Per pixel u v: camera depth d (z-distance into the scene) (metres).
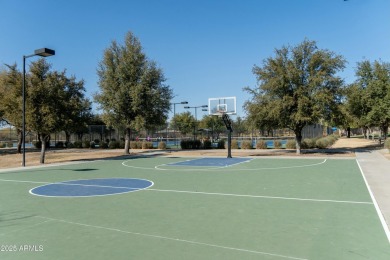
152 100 32.84
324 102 25.25
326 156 25.81
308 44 27.36
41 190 12.06
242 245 5.77
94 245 5.90
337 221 7.27
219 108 29.55
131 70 32.78
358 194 10.40
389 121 34.22
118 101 32.38
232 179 14.26
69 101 22.91
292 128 28.17
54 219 7.80
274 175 15.44
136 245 5.86
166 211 8.43
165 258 5.22
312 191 11.03
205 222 7.32
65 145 49.12
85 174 16.95
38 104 21.97
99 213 8.32
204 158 26.89
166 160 25.23
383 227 6.76
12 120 22.48
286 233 6.43
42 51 19.34
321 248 5.58
